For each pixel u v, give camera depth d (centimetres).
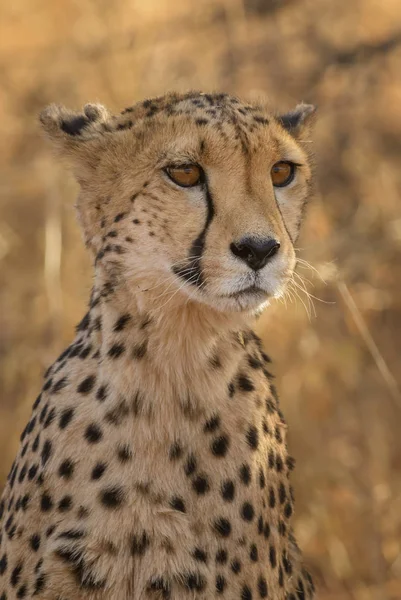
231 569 648
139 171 659
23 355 1130
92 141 680
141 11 1355
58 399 670
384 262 1174
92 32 1338
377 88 1320
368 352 1163
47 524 649
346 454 1109
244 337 684
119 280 663
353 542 1070
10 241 1213
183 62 1335
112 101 1241
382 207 1216
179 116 660
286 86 1325
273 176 680
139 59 1288
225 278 639
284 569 705
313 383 1110
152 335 652
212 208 645
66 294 1145
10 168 1272
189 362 654
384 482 1095
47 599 643
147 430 648
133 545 640
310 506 1073
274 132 671
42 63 1352
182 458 650
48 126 707
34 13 1424
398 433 1144
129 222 659
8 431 1138
